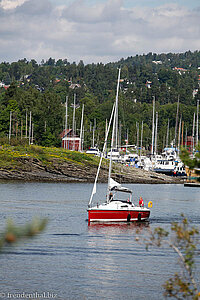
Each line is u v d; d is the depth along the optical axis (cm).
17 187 12781
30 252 4803
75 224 6669
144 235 5953
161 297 3588
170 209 9131
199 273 4222
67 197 10700
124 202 7131
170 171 18600
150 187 15312
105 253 4925
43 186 13550
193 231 2031
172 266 4472
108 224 6775
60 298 3516
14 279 3916
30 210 7981
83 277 4050
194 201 11038
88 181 16188
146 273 4225
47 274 4097
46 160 16125
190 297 3366
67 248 5069
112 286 3838
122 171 17275
